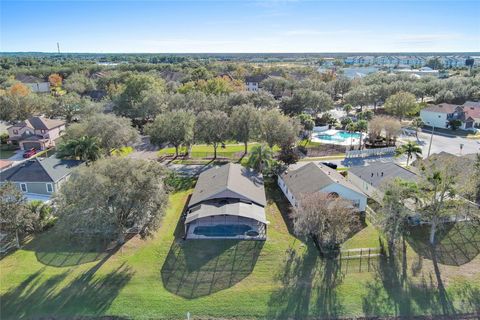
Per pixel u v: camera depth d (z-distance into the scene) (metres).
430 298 26.31
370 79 127.50
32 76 156.25
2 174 45.78
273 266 29.78
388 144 68.12
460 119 82.00
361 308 25.38
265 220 35.06
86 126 55.66
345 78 133.62
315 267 29.59
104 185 29.09
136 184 29.80
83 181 29.84
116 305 25.62
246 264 30.06
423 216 33.31
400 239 33.72
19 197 32.66
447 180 31.70
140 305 25.69
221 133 58.97
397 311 25.16
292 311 25.17
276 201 43.66
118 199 29.38
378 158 61.56
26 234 35.25
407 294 26.67
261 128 58.38
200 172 54.19
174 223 37.31
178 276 28.55
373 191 42.69
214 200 37.88
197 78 131.75
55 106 84.31
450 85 107.44
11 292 26.75
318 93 92.44
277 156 57.53
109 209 30.50
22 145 67.56
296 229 32.19
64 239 33.78
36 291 26.84
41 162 47.72
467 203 34.53
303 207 32.69
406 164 57.34
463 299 26.23
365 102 100.88
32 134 68.88
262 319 24.64
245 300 26.16
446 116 81.75
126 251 31.88
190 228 35.47
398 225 32.16
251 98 87.56
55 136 71.88
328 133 80.94
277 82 129.75
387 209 32.69
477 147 66.06
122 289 27.06
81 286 27.33
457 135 75.81
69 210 29.84
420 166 36.91
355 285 27.52
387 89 100.69
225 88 106.00
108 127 54.88
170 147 69.06
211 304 25.84
